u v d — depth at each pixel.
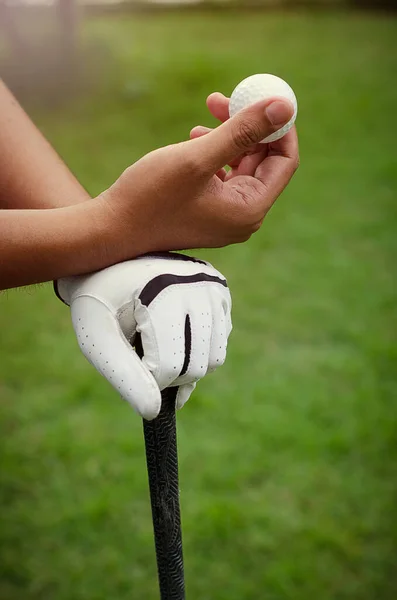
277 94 0.92
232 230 0.87
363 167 6.14
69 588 2.28
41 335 3.70
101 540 2.44
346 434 2.87
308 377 3.25
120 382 0.82
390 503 2.56
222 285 0.88
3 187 0.99
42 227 0.82
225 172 1.01
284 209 5.29
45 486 2.65
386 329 3.67
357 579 2.29
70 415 3.03
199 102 8.05
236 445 2.83
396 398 3.09
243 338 3.61
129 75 8.84
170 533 0.95
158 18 12.58
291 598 2.23
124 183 0.83
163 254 0.88
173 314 0.82
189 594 2.23
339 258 4.52
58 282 0.91
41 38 8.70
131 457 2.77
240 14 12.80
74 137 7.11
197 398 3.09
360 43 10.58
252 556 2.37
